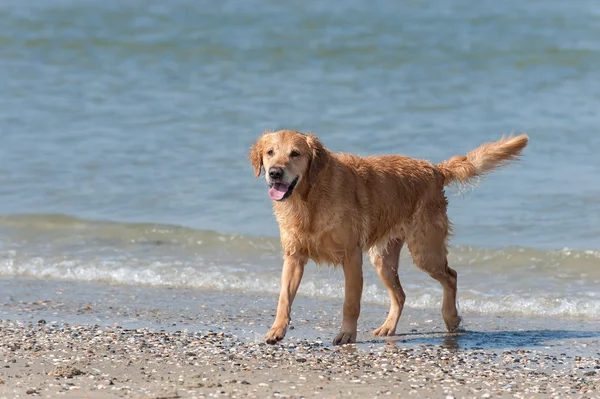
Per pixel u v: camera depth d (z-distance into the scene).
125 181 17.44
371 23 31.28
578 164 17.67
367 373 8.35
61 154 19.19
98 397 7.46
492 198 16.02
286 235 9.62
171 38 29.95
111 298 11.58
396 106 22.45
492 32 29.38
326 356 9.01
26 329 9.93
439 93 23.64
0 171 18.05
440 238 10.62
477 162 11.02
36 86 25.03
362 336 10.05
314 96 23.66
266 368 8.48
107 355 8.85
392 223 10.20
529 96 23.05
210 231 14.46
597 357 8.97
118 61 27.78
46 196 16.61
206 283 12.40
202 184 17.22
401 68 26.34
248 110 22.34
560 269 12.61
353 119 21.33
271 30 30.61
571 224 14.52
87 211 15.84
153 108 22.77
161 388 7.75
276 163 9.21
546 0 34.09
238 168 18.14
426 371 8.44
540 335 9.93
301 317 10.75
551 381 8.13
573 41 27.75
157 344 9.32
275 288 12.16
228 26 31.41
